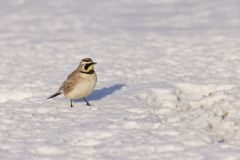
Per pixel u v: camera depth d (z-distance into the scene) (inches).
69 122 484.4
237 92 543.5
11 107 533.0
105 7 1169.4
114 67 691.4
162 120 483.8
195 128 457.7
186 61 703.1
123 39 856.3
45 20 1056.8
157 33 887.7
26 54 785.6
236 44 773.3
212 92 564.4
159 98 561.3
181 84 601.6
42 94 580.4
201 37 834.8
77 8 1169.4
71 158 406.9
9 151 423.2
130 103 532.7
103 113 505.4
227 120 474.0
